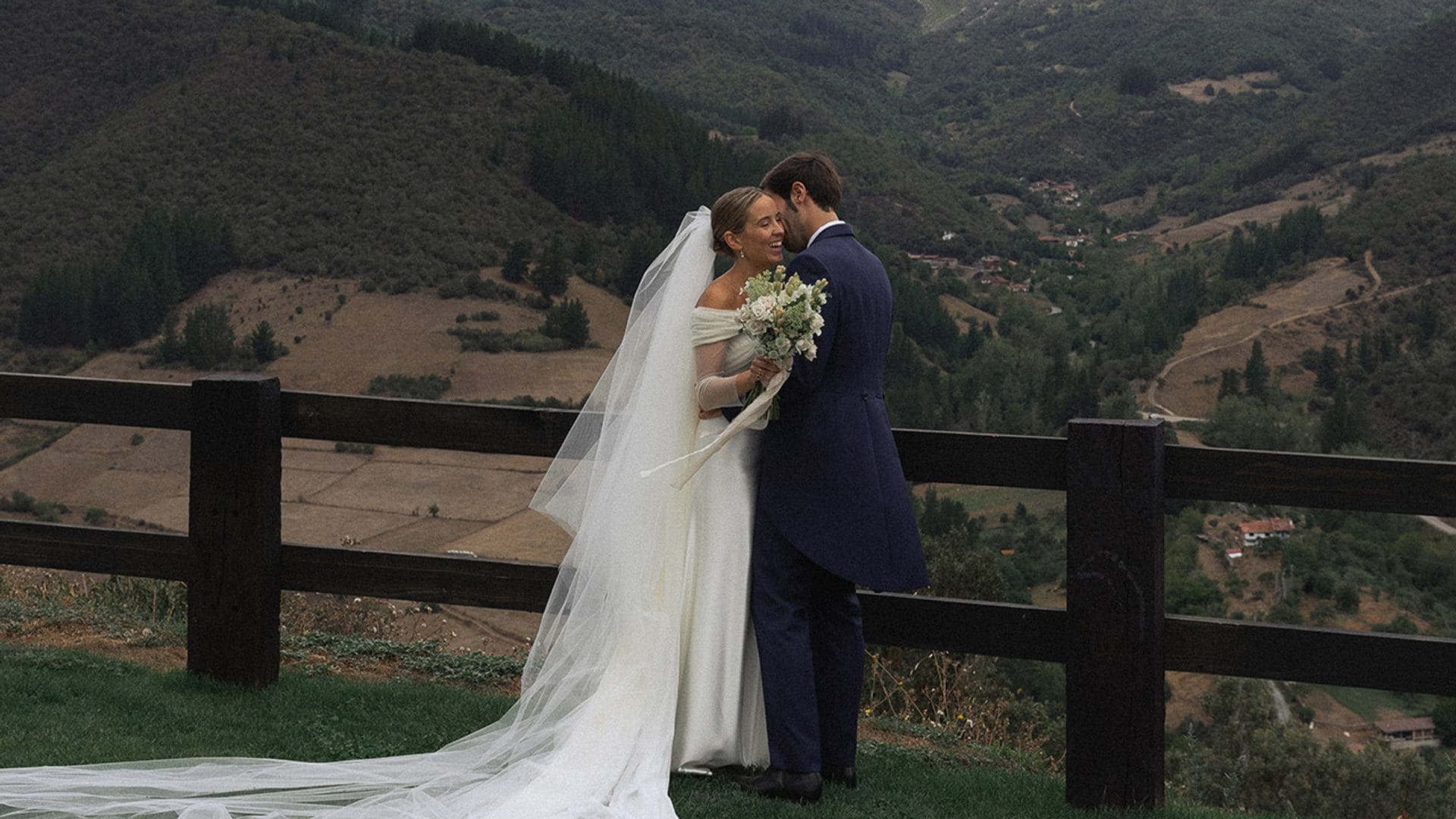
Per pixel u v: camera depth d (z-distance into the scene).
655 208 123.12
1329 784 23.36
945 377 107.38
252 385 3.76
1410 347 107.75
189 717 3.59
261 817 2.76
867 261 3.11
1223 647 3.07
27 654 4.11
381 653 4.66
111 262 101.50
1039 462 3.23
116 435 70.50
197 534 3.85
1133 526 3.05
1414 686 2.94
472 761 3.13
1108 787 3.11
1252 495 3.07
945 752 4.15
